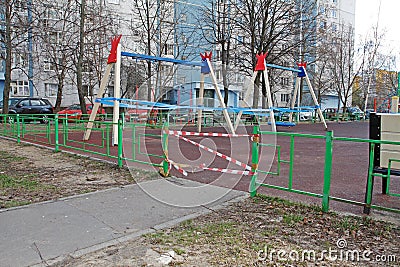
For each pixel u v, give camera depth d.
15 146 10.86
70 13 24.67
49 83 31.09
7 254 3.19
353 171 7.29
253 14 21.72
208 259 3.15
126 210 4.49
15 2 20.05
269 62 22.55
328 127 23.61
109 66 11.50
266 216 4.34
